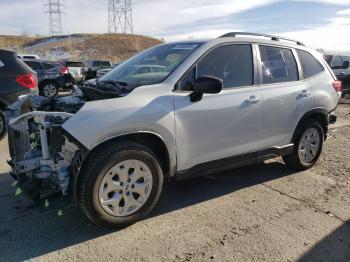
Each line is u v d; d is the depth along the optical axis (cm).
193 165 408
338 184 505
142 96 367
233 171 545
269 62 485
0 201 424
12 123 377
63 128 329
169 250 335
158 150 390
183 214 404
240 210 417
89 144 330
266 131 472
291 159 539
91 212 341
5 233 357
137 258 322
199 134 402
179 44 456
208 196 453
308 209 425
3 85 671
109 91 383
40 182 363
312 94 527
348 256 335
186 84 396
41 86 1572
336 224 391
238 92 437
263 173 540
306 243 352
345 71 1616
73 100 404
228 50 440
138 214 370
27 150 386
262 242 351
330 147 701
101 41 9244
